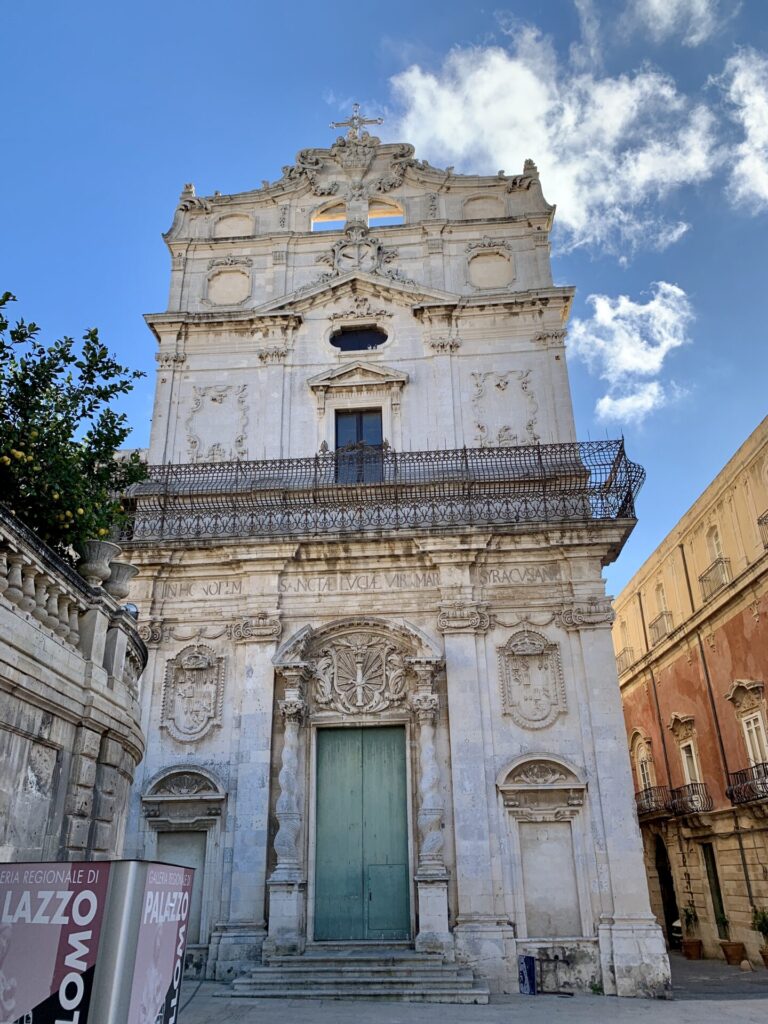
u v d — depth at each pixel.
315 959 15.50
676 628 28.02
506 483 20.52
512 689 18.38
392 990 14.48
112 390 11.95
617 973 15.52
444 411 21.95
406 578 19.61
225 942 16.27
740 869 23.02
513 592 19.25
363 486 20.47
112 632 10.63
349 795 18.23
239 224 25.69
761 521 22.23
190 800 17.77
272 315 23.38
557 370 22.23
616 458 19.75
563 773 17.42
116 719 10.18
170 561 20.00
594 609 18.73
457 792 17.31
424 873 16.52
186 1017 12.30
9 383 10.87
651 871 30.69
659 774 30.36
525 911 16.58
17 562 8.22
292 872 16.72
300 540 19.58
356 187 25.47
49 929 4.63
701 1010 13.56
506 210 25.08
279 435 22.06
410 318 23.45
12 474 10.41
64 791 8.98
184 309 24.34
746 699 23.02
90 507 11.14
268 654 18.88
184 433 22.44
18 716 7.93
